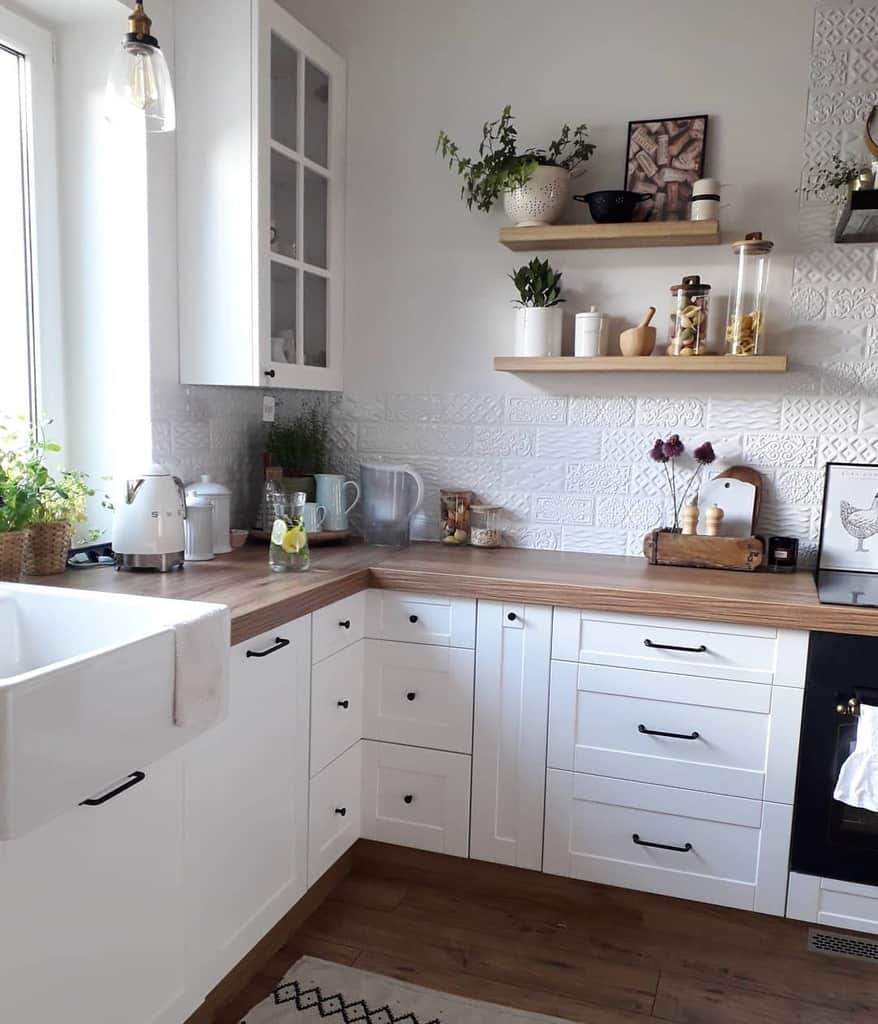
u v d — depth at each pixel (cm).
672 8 249
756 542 241
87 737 124
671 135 250
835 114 239
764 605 201
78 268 228
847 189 237
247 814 184
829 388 246
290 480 276
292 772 203
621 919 224
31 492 197
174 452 240
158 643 139
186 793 162
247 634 174
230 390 266
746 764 209
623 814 221
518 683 225
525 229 249
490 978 200
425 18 273
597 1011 189
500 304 274
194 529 232
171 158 232
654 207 252
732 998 194
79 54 220
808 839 205
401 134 279
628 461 266
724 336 253
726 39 246
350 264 289
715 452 257
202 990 173
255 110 224
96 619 164
